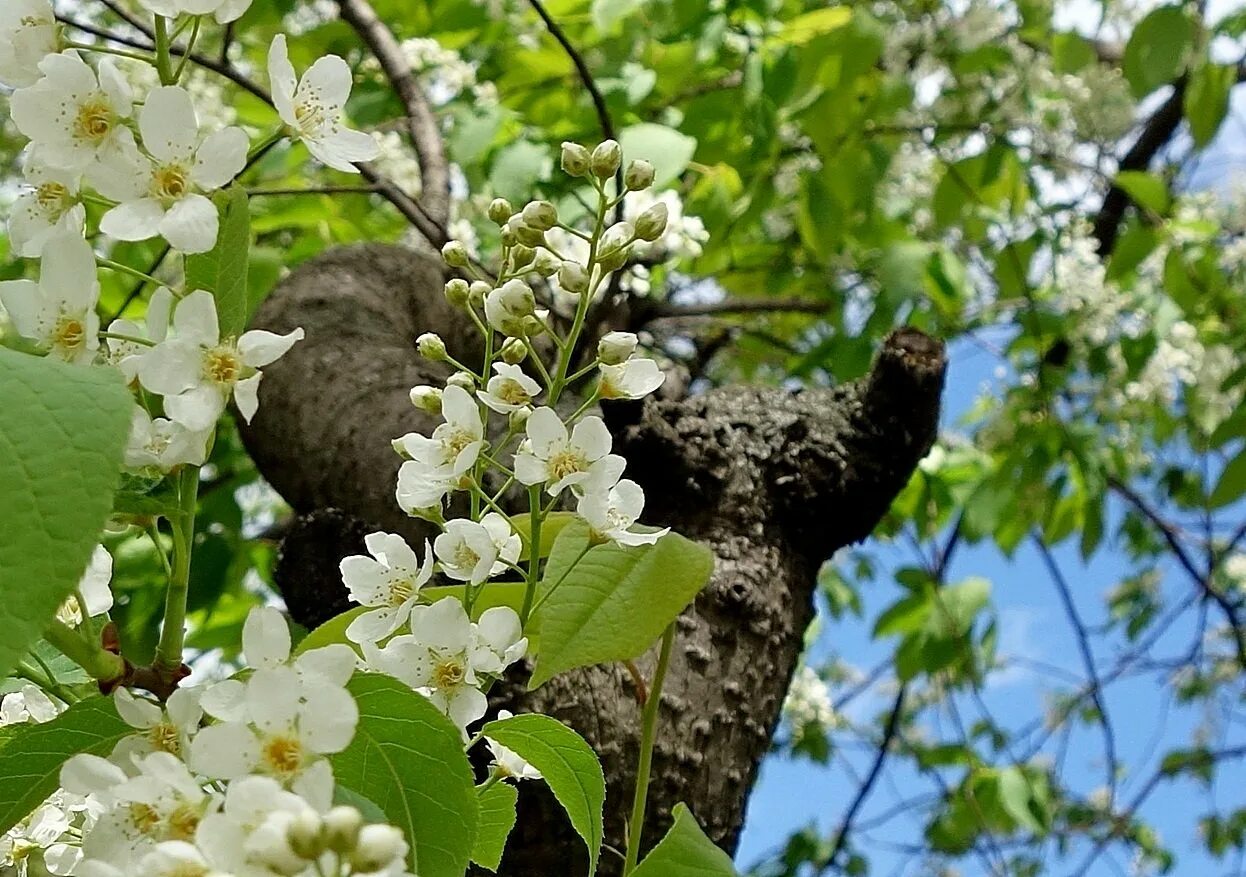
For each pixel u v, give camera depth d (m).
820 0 1.10
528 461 0.36
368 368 0.60
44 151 0.34
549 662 0.36
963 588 1.12
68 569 0.31
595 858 0.37
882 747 1.24
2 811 0.34
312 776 0.32
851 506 0.51
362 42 0.98
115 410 0.31
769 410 0.52
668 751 0.44
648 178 0.37
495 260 0.90
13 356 0.31
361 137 0.36
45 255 0.34
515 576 0.39
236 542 0.85
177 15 0.35
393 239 1.06
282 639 0.33
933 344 0.51
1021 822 1.21
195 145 0.34
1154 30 0.85
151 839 0.32
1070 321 1.21
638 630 0.36
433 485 0.37
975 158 1.07
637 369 0.37
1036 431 1.14
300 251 0.99
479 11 0.95
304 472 0.57
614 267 0.37
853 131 0.95
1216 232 1.15
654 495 0.49
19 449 0.31
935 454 1.14
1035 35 1.16
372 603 0.36
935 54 1.14
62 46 0.35
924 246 1.01
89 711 0.34
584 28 0.91
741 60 0.99
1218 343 1.24
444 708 0.35
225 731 0.32
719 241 0.98
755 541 0.49
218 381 0.34
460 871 0.34
